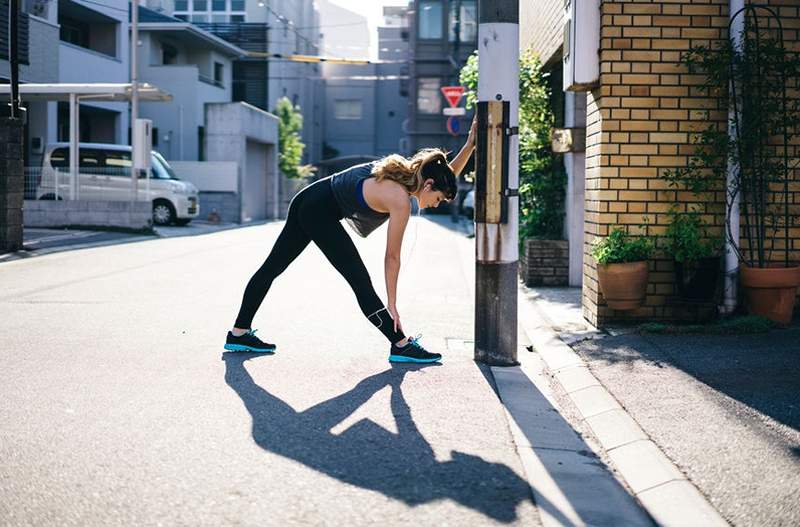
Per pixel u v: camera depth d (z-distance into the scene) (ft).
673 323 20.30
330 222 15.92
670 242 19.99
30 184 58.13
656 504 9.41
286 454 10.74
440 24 127.75
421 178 15.25
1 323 19.76
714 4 19.72
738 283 19.83
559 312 23.57
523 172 33.32
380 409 12.96
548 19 30.50
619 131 19.89
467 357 17.13
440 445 11.32
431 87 128.77
